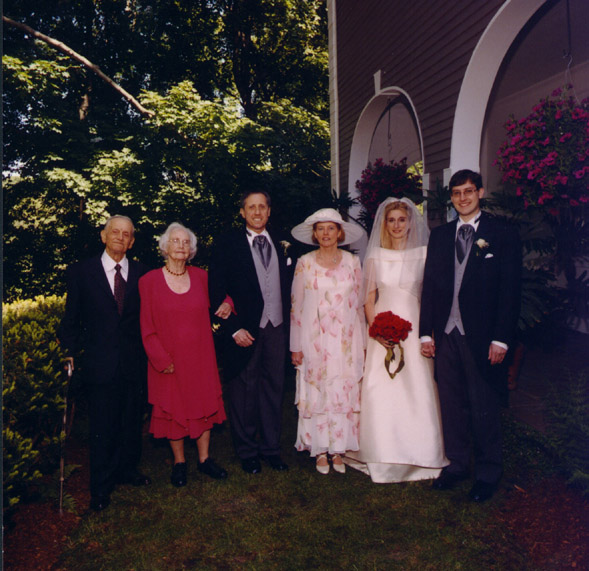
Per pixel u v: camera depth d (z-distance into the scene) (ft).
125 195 42.63
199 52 60.75
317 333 11.91
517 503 10.33
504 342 10.26
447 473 11.23
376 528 9.80
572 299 17.67
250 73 65.05
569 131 13.42
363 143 31.94
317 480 11.79
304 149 50.24
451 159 19.67
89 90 52.54
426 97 22.33
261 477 11.96
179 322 11.10
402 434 11.55
